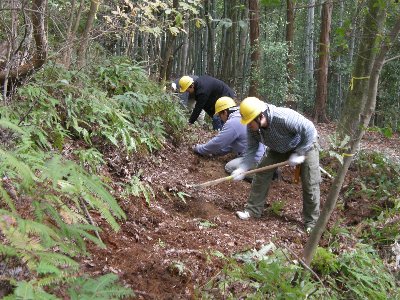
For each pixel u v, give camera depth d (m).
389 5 2.96
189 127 7.29
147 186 4.93
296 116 4.72
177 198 5.17
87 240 3.42
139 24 7.26
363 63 7.55
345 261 4.01
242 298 3.27
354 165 6.97
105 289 2.26
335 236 4.71
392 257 4.52
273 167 4.82
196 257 3.75
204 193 5.49
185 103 8.66
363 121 3.25
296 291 3.23
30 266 2.25
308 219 5.05
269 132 4.76
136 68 6.98
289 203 5.80
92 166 4.49
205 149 6.25
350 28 3.25
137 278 3.23
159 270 3.40
